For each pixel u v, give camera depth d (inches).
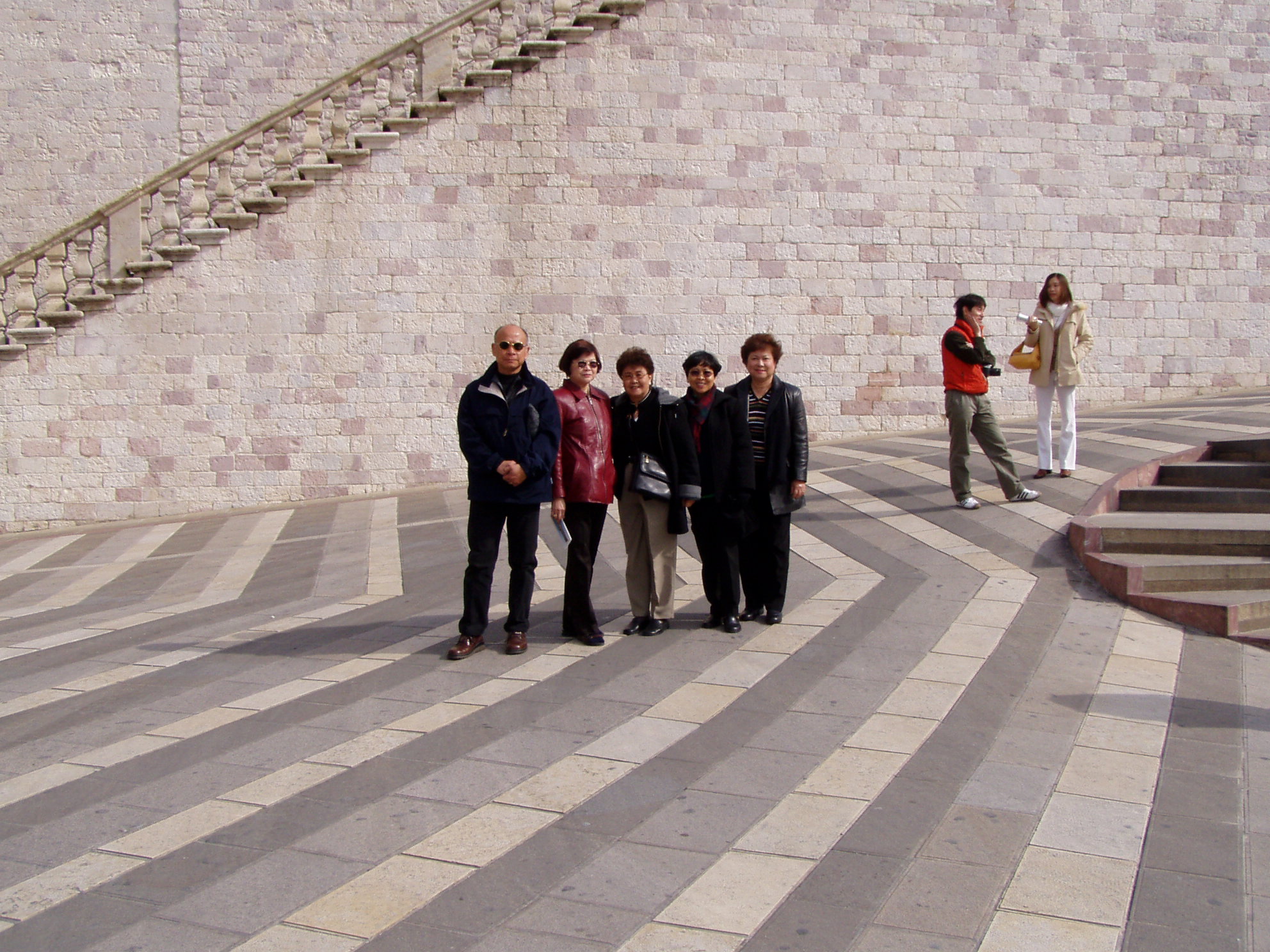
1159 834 161.8
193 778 191.9
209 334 577.3
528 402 264.1
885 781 182.7
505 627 270.4
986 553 339.0
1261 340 655.1
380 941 134.6
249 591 378.6
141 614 347.9
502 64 593.9
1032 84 630.5
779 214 615.2
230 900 146.2
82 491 570.6
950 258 628.1
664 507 276.4
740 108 610.9
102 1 711.1
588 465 271.1
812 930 135.8
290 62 715.4
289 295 582.9
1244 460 389.1
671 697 228.8
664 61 605.6
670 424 272.8
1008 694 225.9
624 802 176.2
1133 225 641.6
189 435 577.6
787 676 240.4
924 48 622.5
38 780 194.5
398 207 589.6
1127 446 444.1
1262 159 649.0
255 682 254.1
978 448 495.2
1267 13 645.9
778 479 279.3
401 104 593.3
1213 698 223.6
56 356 566.6
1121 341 642.8
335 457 588.7
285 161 588.1
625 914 140.6
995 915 138.7
